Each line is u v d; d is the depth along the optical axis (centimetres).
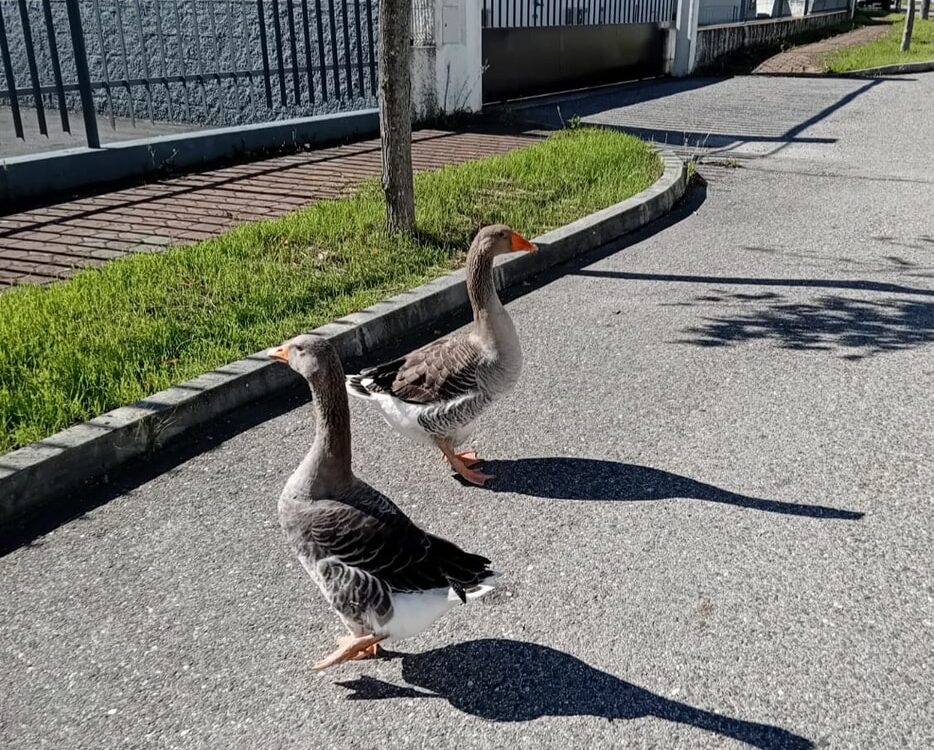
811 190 577
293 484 180
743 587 202
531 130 744
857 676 175
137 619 195
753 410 286
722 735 162
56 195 527
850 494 238
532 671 179
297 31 777
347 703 172
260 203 501
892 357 326
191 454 263
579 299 391
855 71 1173
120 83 577
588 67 1039
